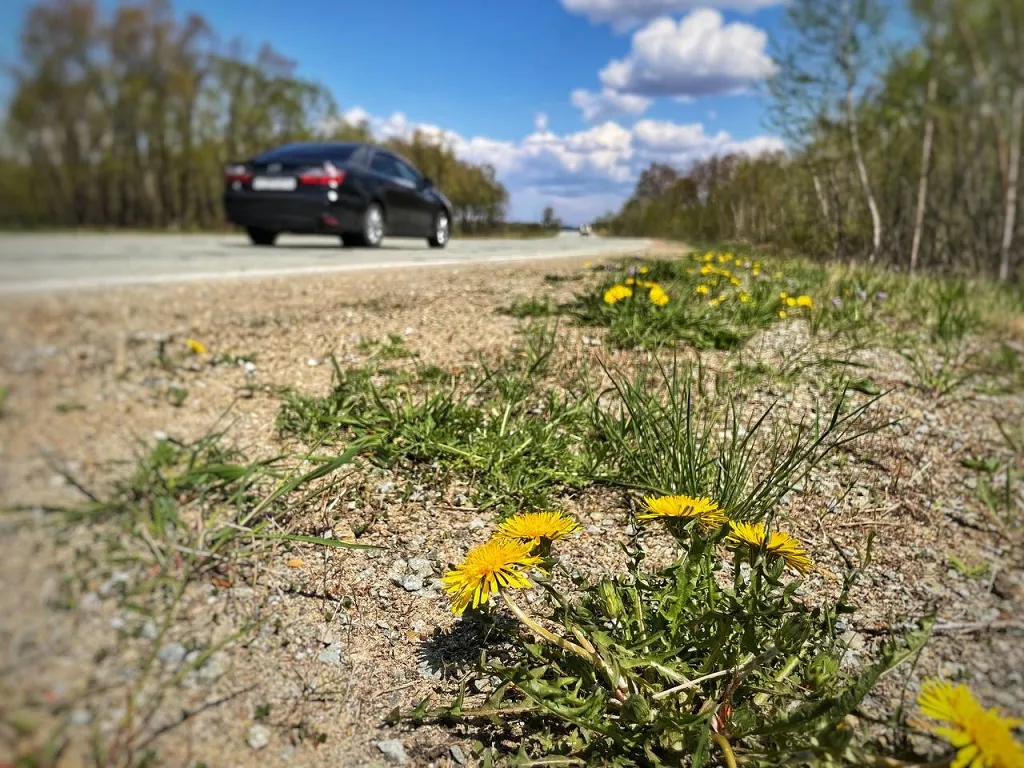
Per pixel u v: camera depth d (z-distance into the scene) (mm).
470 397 2430
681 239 20375
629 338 3139
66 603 657
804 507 1786
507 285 4523
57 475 709
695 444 1986
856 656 1200
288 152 5879
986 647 1215
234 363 2328
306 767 872
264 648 1059
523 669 1044
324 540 1336
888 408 2488
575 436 2133
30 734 580
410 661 1188
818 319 3664
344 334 2959
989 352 3393
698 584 1063
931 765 843
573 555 1535
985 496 1836
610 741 1015
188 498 1408
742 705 1061
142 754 687
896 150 4938
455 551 1555
